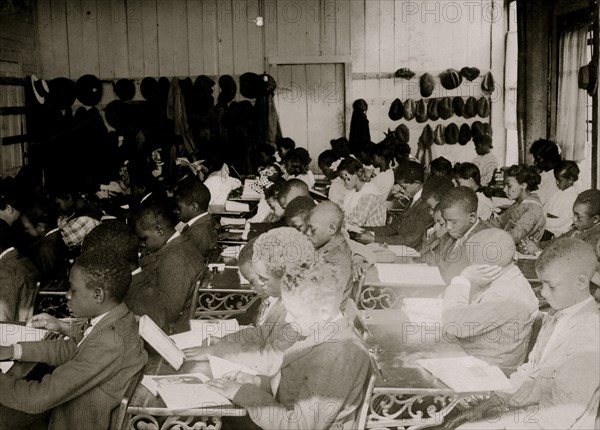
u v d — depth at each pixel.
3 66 11.16
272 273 3.23
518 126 10.45
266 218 7.23
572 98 9.56
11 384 2.94
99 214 6.46
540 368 2.91
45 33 12.74
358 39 12.77
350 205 7.19
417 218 6.16
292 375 2.79
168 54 12.91
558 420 2.80
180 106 12.56
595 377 2.78
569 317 2.91
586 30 9.13
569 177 7.10
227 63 12.91
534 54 10.22
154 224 4.45
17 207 5.08
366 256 5.05
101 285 3.04
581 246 2.91
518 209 6.12
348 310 3.66
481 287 3.73
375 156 9.59
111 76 12.87
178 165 10.88
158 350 3.27
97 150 12.30
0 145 10.90
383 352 3.41
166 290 4.34
